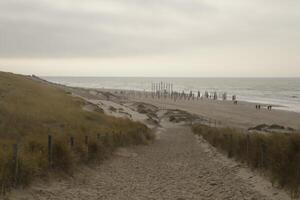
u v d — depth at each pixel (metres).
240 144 19.38
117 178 14.61
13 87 39.50
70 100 44.38
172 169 17.39
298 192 10.24
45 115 24.75
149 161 20.09
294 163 11.70
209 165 18.34
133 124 34.91
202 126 45.44
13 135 17.39
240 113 83.88
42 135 18.08
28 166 11.41
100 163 17.17
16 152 11.05
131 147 25.11
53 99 39.03
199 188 12.80
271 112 85.75
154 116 70.81
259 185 12.29
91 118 31.36
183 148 27.86
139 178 14.88
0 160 11.02
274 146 14.41
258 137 18.61
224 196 11.30
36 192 10.85
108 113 47.69
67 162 13.84
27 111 24.25
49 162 12.97
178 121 64.81
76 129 22.02
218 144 25.61
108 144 20.95
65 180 12.87
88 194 11.60
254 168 14.98
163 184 13.65
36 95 37.81
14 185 10.59
